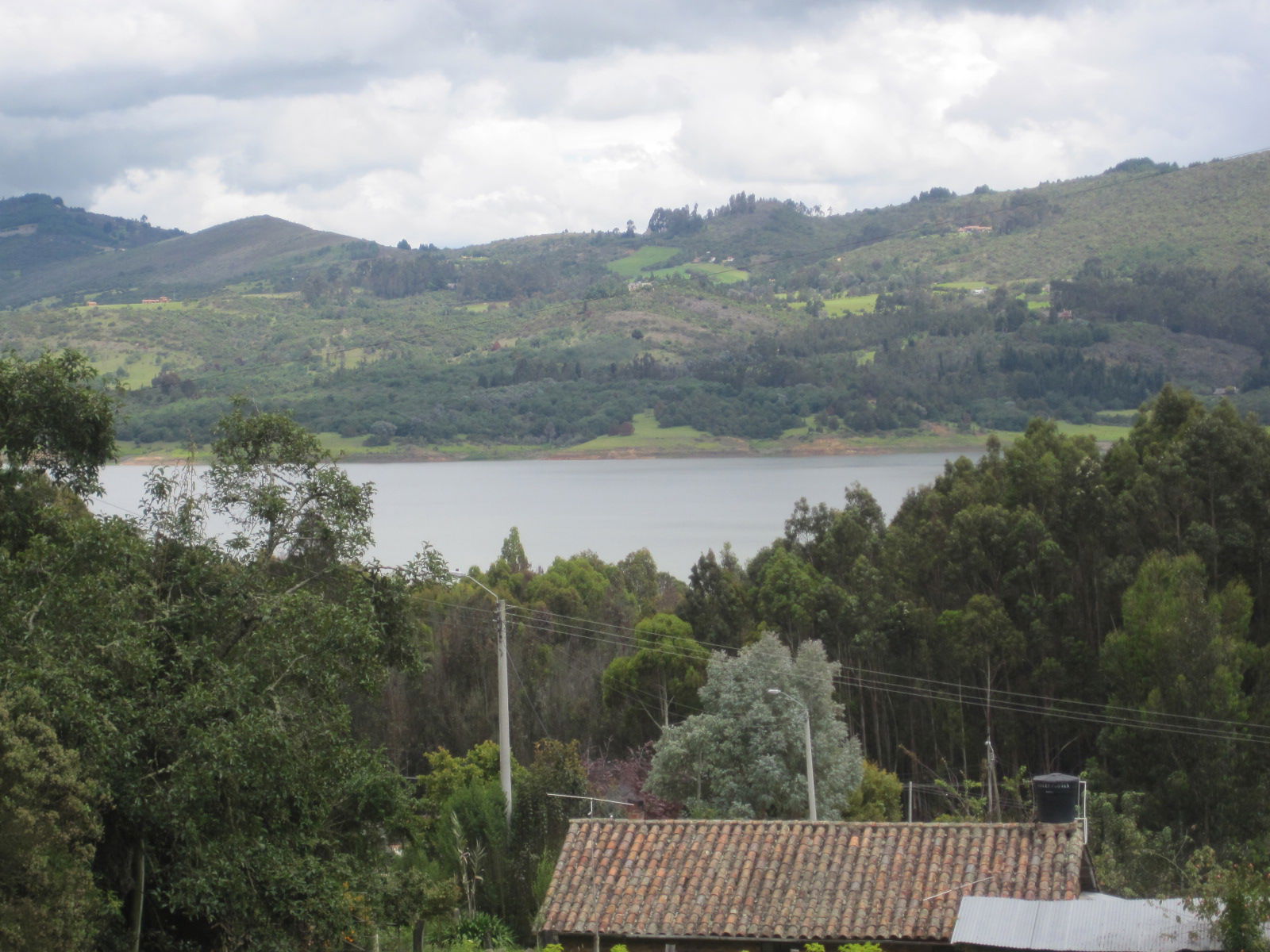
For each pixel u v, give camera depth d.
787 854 20.67
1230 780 40.66
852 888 19.73
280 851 18.72
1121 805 40.56
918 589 58.00
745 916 19.58
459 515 175.25
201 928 20.23
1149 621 43.69
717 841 21.22
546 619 67.06
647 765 48.88
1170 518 52.72
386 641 22.58
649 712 55.50
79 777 15.91
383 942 23.86
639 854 21.19
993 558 53.09
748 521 161.62
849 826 21.05
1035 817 24.28
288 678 19.88
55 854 14.96
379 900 21.45
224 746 17.30
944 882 19.50
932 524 58.88
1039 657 50.12
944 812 47.12
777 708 38.56
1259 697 43.53
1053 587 51.47
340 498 21.67
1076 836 19.98
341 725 20.12
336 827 22.41
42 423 23.22
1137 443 61.38
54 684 16.42
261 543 21.22
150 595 19.16
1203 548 49.81
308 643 19.59
